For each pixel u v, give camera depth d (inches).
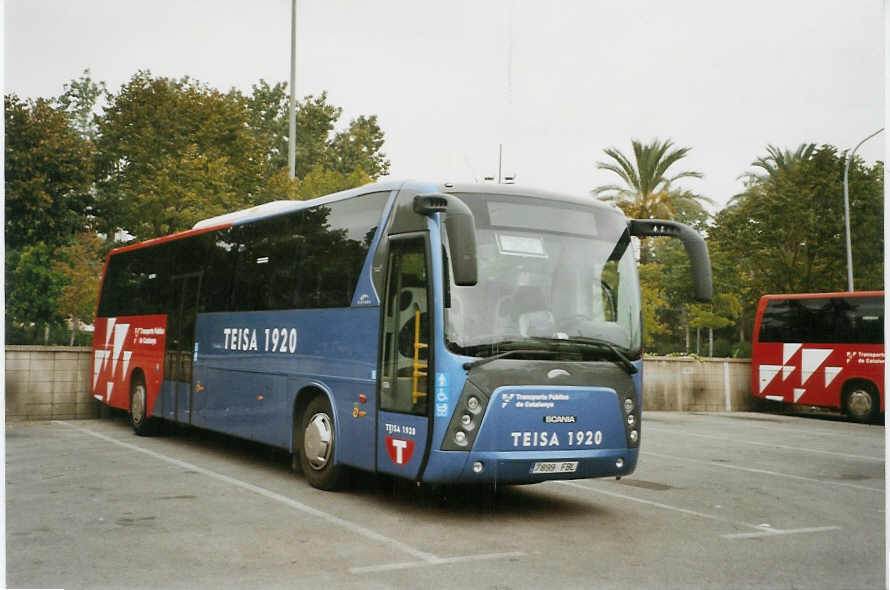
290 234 432.8
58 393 695.1
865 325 946.7
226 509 335.6
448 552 273.4
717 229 1568.7
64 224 1062.4
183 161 994.1
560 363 321.1
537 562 263.4
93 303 1364.4
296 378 409.1
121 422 681.6
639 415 338.6
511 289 322.3
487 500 373.4
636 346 341.7
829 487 446.6
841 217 1269.7
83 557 257.9
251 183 1173.1
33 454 487.8
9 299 1369.3
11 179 1012.5
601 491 410.3
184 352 534.0
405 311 334.3
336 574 243.9
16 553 261.9
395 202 354.0
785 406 1083.3
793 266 1300.4
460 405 307.1
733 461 549.3
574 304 331.9
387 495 376.8
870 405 930.7
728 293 1534.2
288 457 499.2
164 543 276.5
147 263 609.0
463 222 284.7
